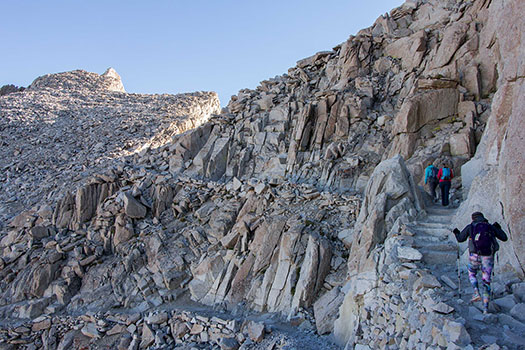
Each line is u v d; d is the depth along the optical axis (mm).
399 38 19875
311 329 10148
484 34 15102
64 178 20234
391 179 9781
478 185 7922
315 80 21188
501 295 5867
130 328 12094
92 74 46844
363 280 8383
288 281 11586
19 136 27312
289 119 19484
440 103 14352
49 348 12188
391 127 16297
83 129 28344
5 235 16547
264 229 13508
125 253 15148
